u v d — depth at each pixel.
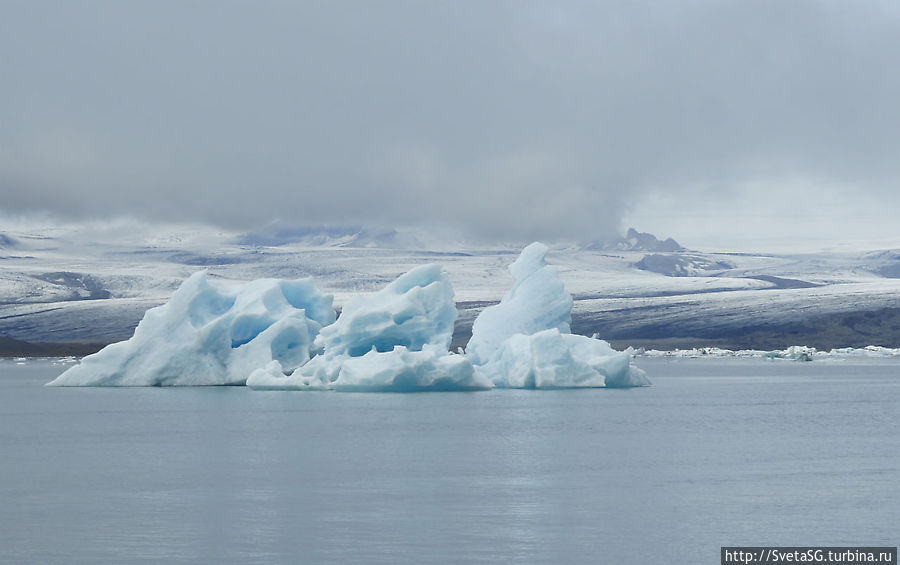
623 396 78.50
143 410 66.12
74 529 27.56
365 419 58.62
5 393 84.19
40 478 36.94
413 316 75.38
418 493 32.97
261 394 77.88
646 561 24.06
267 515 29.30
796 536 26.50
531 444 46.84
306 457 42.44
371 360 72.88
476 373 75.75
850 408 69.62
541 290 82.44
